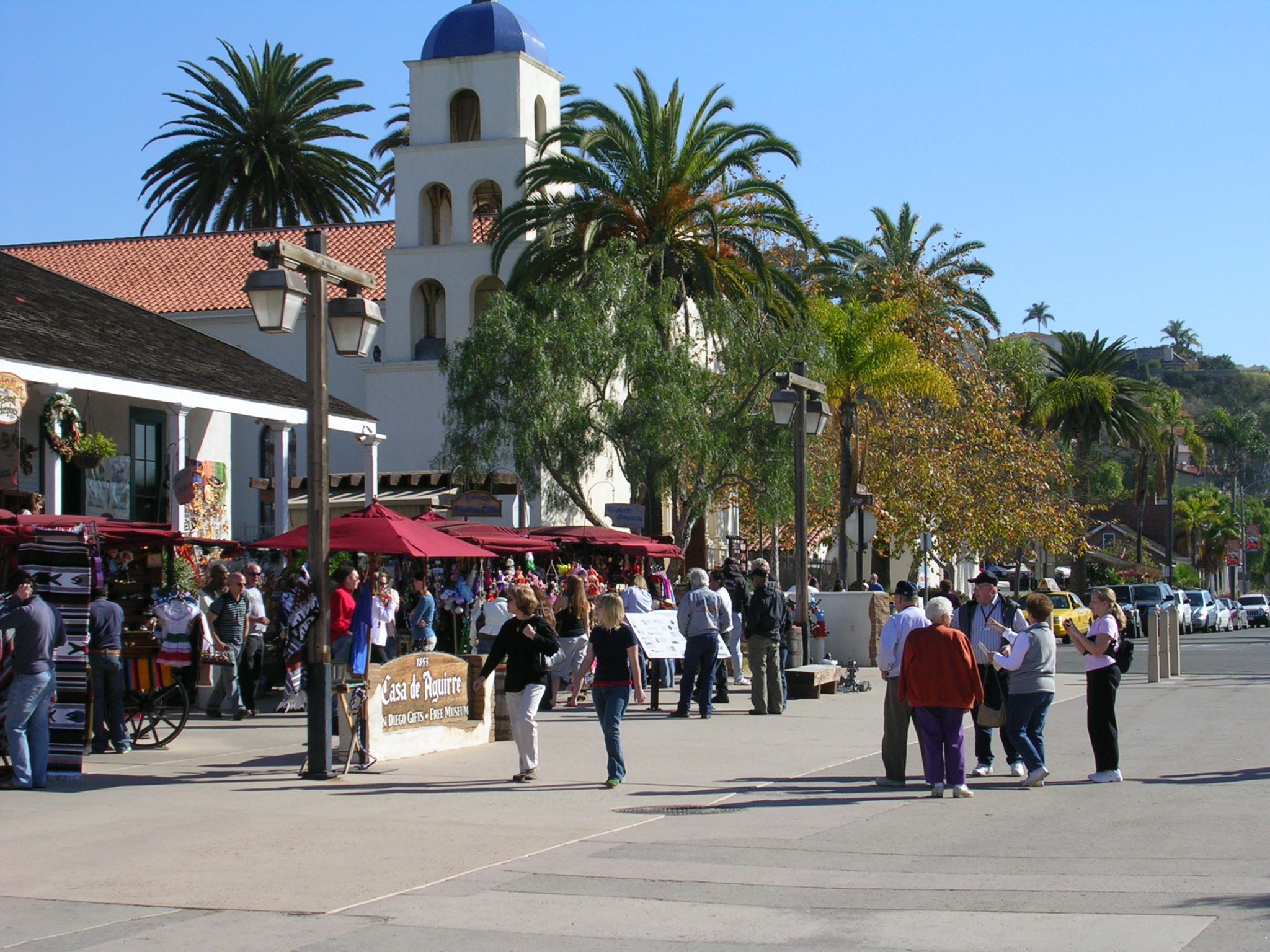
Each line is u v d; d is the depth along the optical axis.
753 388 30.48
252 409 23.47
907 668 11.77
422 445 38.56
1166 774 13.05
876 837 9.85
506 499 36.53
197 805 11.40
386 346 39.28
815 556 53.78
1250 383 186.00
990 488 42.94
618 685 12.47
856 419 40.00
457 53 39.62
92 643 14.56
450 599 23.39
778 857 9.13
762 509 31.11
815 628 26.34
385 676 13.99
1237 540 111.50
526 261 32.84
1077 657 36.47
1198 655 36.59
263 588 23.11
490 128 39.34
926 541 36.41
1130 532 100.44
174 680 15.59
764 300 32.38
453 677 15.20
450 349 31.08
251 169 49.31
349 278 13.72
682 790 12.23
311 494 13.08
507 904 7.84
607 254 30.39
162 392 21.16
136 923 7.51
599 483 38.59
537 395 28.45
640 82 32.09
